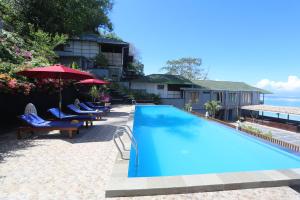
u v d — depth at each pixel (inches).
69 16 832.3
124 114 519.5
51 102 468.1
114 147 230.4
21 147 232.2
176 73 2293.3
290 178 139.4
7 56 445.1
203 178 139.3
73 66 690.2
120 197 125.1
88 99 670.5
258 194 128.6
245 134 320.2
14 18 729.6
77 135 290.7
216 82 1504.7
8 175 159.2
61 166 177.6
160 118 560.4
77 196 128.7
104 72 1000.9
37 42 679.7
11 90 316.5
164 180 136.3
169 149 294.7
